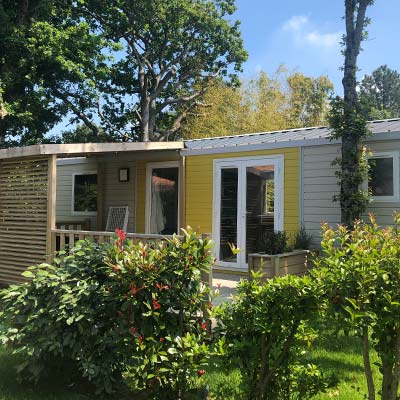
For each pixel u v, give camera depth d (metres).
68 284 3.95
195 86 32.09
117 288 3.54
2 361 4.65
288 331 2.79
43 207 7.50
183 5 28.06
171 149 9.55
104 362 3.68
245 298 2.91
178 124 30.80
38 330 3.84
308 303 2.60
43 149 7.11
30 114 19.38
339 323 2.46
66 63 19.56
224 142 10.04
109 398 3.79
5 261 7.97
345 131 7.09
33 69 19.27
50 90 22.17
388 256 2.48
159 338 3.38
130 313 3.48
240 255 8.84
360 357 4.68
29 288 4.04
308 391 2.94
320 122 34.38
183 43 29.83
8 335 3.94
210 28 29.64
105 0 25.72
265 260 6.90
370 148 7.42
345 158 7.16
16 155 7.53
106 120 29.30
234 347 2.73
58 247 7.90
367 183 7.41
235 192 8.98
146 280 3.31
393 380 2.46
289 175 8.28
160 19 27.91
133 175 11.00
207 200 9.38
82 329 3.71
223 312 2.94
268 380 2.81
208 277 4.70
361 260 2.43
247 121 31.94
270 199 8.53
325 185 7.86
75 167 12.29
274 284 2.74
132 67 29.81
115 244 3.64
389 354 2.44
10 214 7.99
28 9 20.05
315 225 7.95
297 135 9.41
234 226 8.98
